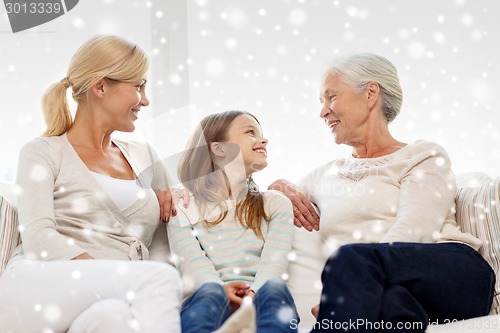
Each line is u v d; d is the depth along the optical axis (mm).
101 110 1665
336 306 1269
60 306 1296
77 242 1538
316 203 1830
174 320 1243
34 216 1481
